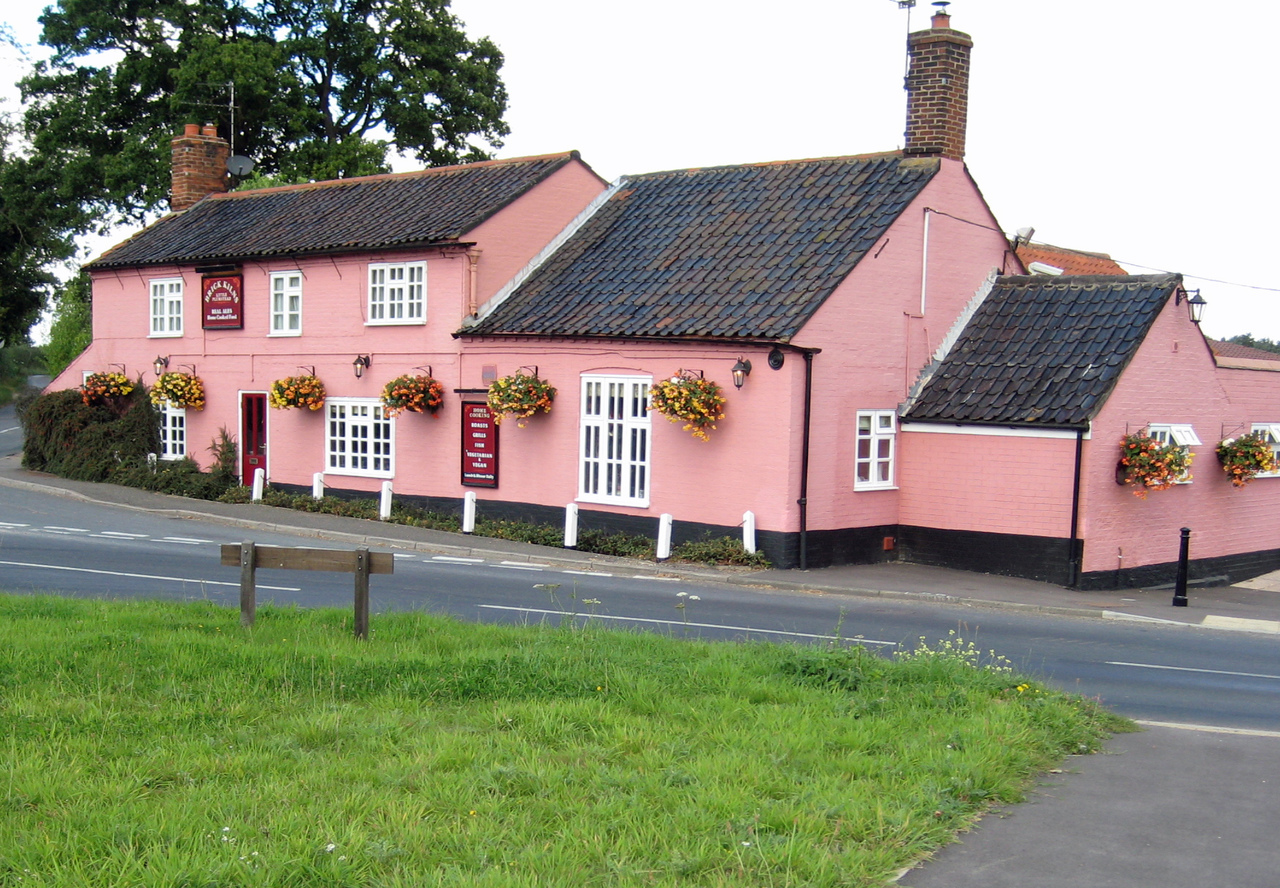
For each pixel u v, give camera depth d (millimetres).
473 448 24516
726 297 21484
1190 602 19375
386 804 6680
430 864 5926
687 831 6418
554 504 23344
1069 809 7438
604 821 6555
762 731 8367
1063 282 22703
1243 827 7184
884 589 18625
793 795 7059
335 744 7910
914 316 22156
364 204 28375
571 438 22984
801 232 22391
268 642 10875
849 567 21000
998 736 8477
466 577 17953
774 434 20203
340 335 26797
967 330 22875
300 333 27547
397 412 25172
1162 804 7582
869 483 21469
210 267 29156
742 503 20703
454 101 44094
